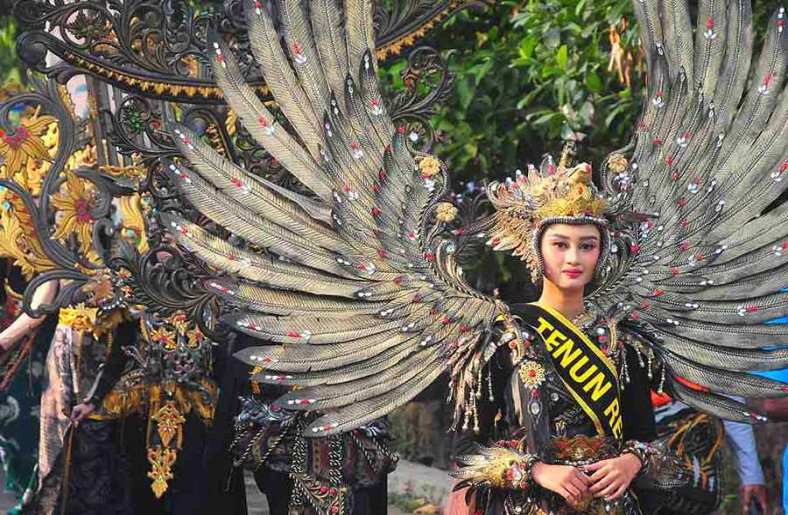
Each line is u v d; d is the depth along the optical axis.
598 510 6.62
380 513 9.01
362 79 6.98
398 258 6.90
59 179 8.88
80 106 10.44
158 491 9.96
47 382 10.64
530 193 6.74
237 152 9.04
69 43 8.55
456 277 6.90
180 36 8.79
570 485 6.45
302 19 6.94
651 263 7.06
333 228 6.88
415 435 16.58
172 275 8.73
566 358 6.68
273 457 8.59
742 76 7.33
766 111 7.28
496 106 12.91
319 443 8.51
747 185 7.23
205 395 9.97
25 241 8.74
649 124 7.25
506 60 12.92
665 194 7.15
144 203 9.63
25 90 9.95
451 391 6.82
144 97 8.73
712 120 7.27
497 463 6.55
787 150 7.24
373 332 6.82
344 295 6.84
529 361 6.66
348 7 7.00
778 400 8.65
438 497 14.48
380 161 6.96
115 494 10.38
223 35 8.84
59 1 8.52
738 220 7.20
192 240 6.85
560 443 6.60
